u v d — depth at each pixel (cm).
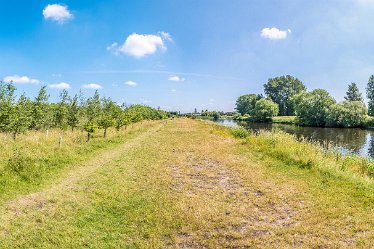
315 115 8725
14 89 2231
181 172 1603
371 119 8206
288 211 1031
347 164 1731
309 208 1046
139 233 878
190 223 935
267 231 886
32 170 1423
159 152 2245
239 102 17050
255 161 1862
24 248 789
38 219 957
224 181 1424
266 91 15050
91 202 1117
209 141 2947
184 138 3244
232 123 10819
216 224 927
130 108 5344
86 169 1633
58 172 1520
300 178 1433
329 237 833
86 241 829
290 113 14475
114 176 1497
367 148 3988
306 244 796
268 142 2395
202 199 1155
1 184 1230
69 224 931
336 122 8175
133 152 2228
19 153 1534
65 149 1967
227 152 2242
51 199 1129
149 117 7569
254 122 11731
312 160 1644
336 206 1054
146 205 1090
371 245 776
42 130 2803
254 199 1153
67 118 3052
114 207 1075
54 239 834
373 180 1400
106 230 898
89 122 2638
